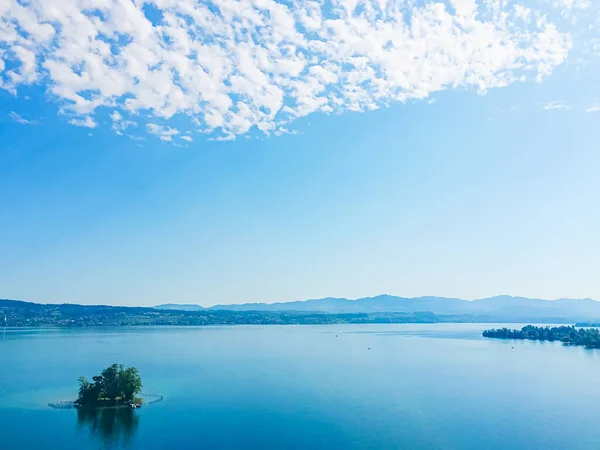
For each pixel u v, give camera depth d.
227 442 157.88
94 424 174.00
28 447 150.50
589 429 173.62
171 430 169.12
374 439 162.25
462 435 166.62
